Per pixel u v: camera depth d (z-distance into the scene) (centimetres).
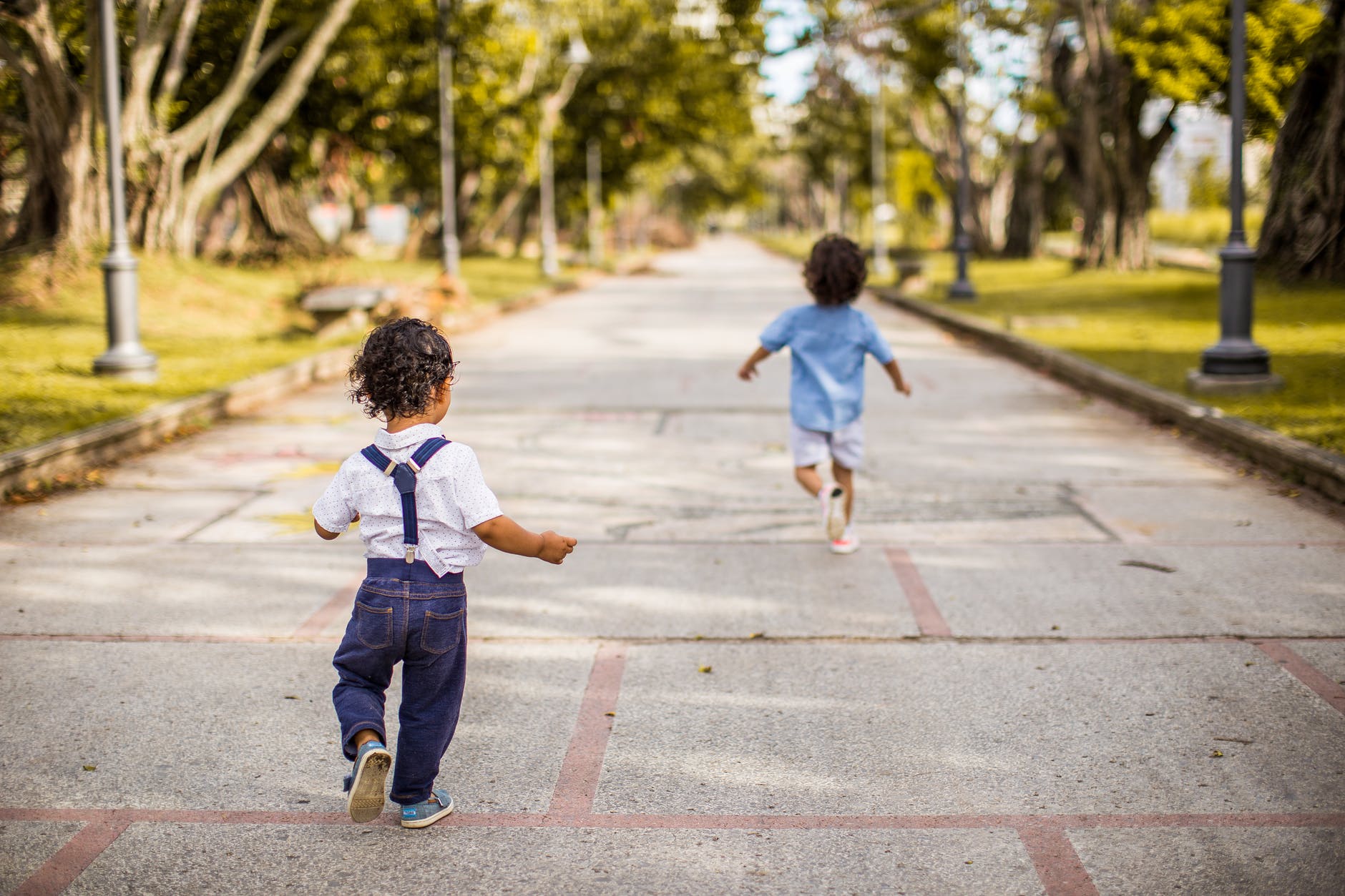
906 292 2856
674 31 4262
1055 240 6419
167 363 1362
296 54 2500
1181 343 1491
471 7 3073
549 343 1833
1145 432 1005
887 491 810
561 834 358
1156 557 644
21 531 710
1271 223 1966
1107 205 3003
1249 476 830
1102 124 2969
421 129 3506
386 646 336
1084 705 450
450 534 339
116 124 1185
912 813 369
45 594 593
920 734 428
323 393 1311
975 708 450
